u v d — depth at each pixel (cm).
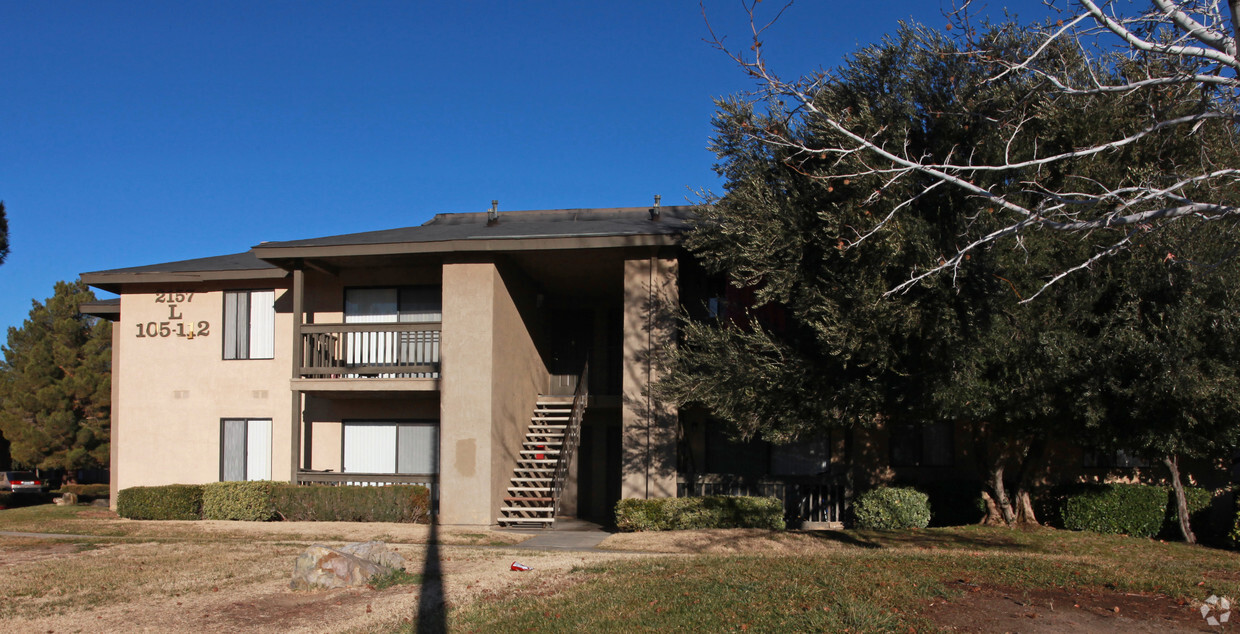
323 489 1673
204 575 1059
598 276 1880
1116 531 1530
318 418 1902
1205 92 797
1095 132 1103
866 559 1035
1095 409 1180
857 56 1244
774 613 757
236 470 1920
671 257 1620
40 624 834
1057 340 1145
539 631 748
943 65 1152
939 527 1582
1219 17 732
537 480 1694
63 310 3928
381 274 1891
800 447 1762
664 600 826
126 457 1961
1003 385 1191
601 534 1489
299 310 1745
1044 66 1005
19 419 3597
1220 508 1664
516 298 1805
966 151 1132
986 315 1139
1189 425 1198
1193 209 709
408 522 1644
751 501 1523
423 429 1869
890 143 1140
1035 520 1552
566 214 2181
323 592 951
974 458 1722
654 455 1571
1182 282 1112
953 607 765
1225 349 1129
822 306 1166
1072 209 997
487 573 1038
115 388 2097
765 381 1288
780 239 1228
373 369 1706
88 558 1206
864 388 1237
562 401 1945
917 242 1102
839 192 1178
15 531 1583
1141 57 912
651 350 1595
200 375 1955
